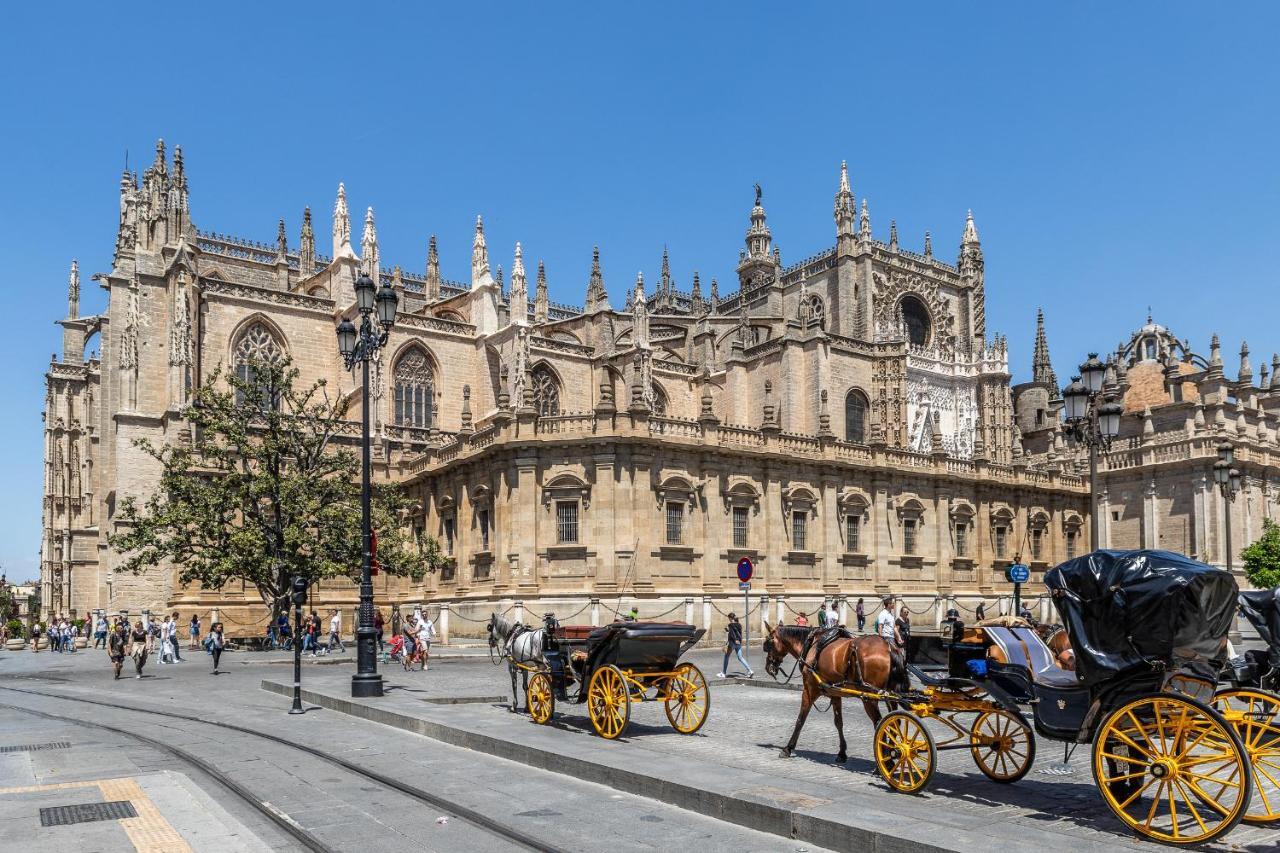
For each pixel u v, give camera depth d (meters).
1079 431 29.17
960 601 66.06
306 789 15.80
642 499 52.16
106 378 70.38
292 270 93.75
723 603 54.16
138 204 66.44
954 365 93.44
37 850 11.98
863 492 62.56
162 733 22.45
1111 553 13.02
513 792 15.65
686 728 21.69
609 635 20.69
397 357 73.81
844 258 93.44
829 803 13.40
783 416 76.94
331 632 53.66
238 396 66.44
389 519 52.59
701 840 12.79
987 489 69.12
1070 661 17.34
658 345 87.00
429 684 33.44
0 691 34.75
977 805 14.19
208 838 12.56
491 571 54.81
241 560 48.25
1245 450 69.62
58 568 91.50
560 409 76.62
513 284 74.38
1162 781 11.86
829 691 17.20
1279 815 11.98
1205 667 12.81
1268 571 60.97
